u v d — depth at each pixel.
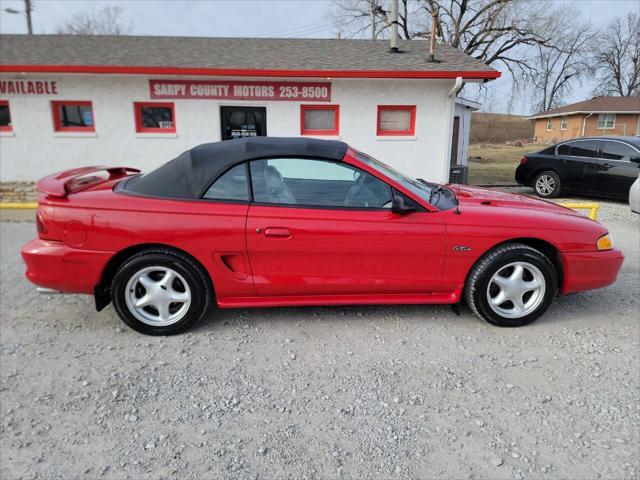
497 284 3.23
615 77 44.56
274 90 9.31
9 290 4.03
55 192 2.96
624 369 2.73
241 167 3.13
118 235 2.96
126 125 9.32
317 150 3.21
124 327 3.31
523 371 2.71
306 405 2.38
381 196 3.17
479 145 35.53
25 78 9.01
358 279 3.17
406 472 1.92
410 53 10.95
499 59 28.61
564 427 2.21
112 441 2.11
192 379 2.63
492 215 3.21
